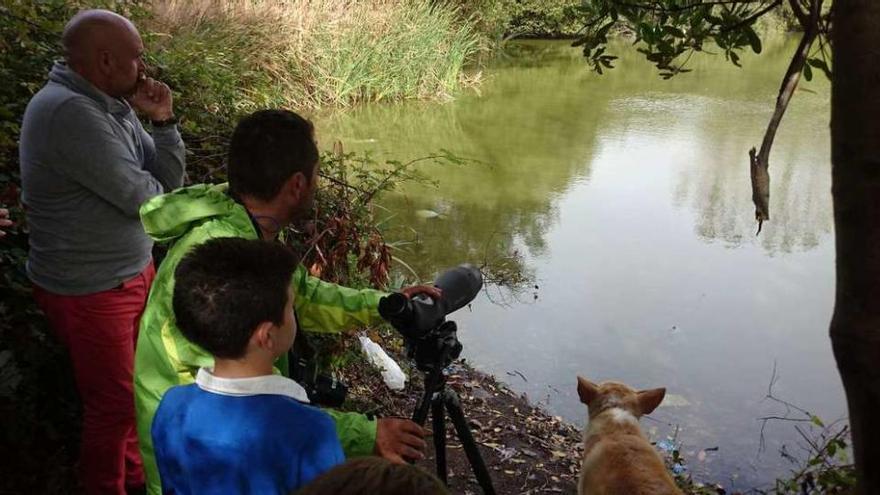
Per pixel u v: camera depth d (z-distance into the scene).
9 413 3.07
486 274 7.70
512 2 21.84
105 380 2.75
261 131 2.01
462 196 10.22
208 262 1.67
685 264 8.04
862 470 1.19
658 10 2.82
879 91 1.07
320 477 1.13
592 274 7.75
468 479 4.20
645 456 3.18
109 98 2.67
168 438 1.69
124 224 2.69
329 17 15.12
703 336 6.48
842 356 1.16
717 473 4.70
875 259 1.10
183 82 5.69
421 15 16.66
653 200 10.15
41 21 4.59
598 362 6.04
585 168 11.59
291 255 1.75
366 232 4.90
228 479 1.61
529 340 6.37
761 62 19.83
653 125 14.03
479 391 5.34
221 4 13.39
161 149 2.88
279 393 1.67
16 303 3.26
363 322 2.23
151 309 1.94
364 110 15.16
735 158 11.90
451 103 15.99
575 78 18.67
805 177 10.86
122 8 6.63
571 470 4.45
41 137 2.54
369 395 4.73
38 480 3.05
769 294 7.32
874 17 1.07
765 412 5.40
